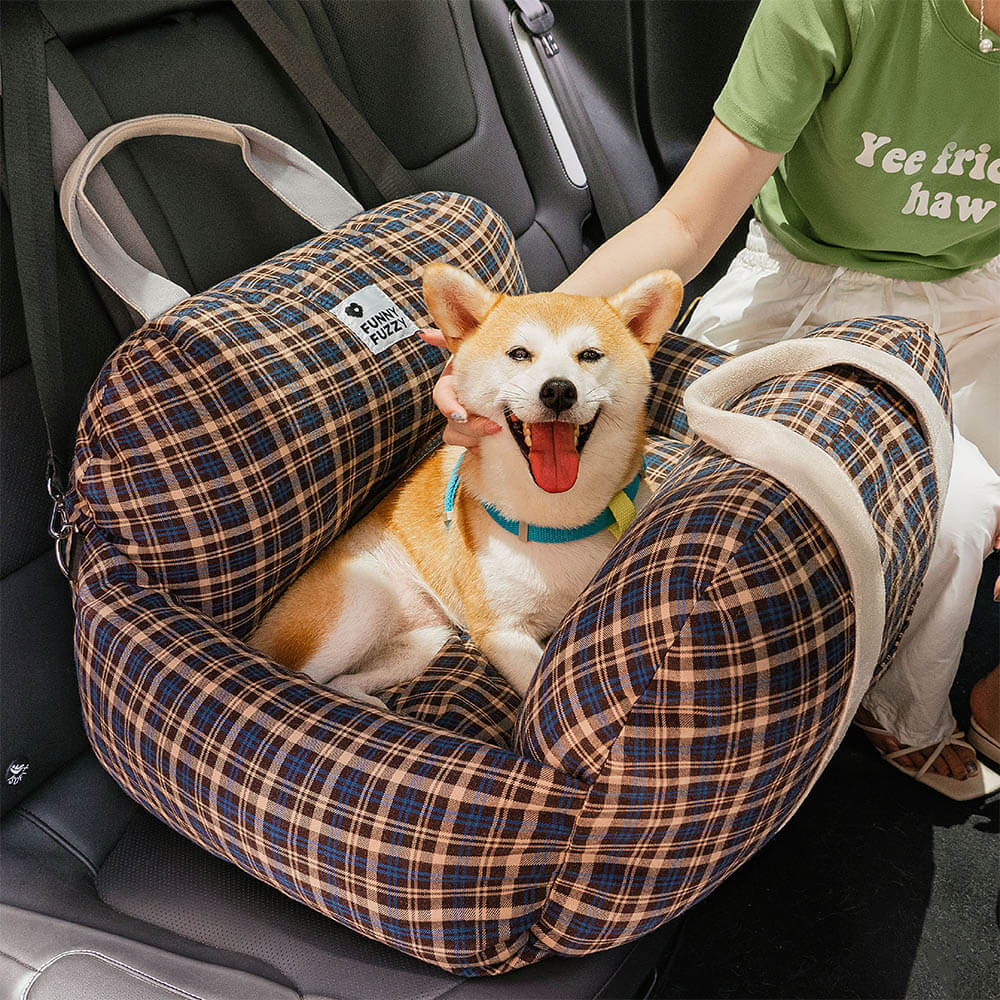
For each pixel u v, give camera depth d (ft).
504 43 4.58
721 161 3.39
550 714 2.26
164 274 3.35
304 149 3.82
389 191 4.00
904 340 2.93
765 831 2.29
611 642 2.15
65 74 3.00
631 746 2.10
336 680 3.19
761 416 2.60
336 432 3.11
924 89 3.19
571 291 3.27
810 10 3.13
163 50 3.35
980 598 4.75
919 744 3.75
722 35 5.32
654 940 2.73
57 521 3.18
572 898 2.22
